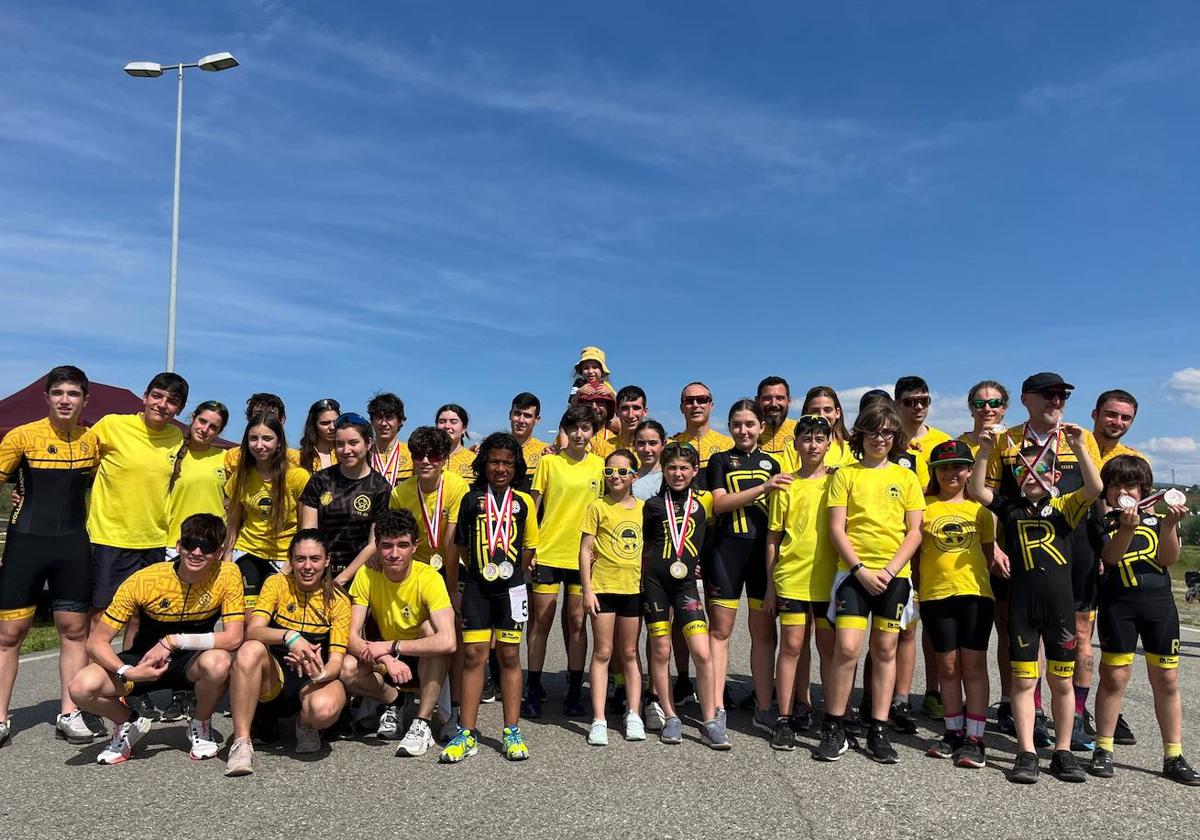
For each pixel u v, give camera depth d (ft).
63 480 16.42
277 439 17.88
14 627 15.88
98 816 11.86
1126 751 15.78
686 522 16.57
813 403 19.29
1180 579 59.67
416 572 16.01
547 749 15.56
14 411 34.63
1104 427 18.26
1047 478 14.96
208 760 14.67
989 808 12.64
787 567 16.37
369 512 17.42
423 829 11.40
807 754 15.38
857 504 15.78
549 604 18.48
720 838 11.22
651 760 14.85
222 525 15.28
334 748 15.56
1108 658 14.55
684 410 21.85
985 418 18.17
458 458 22.75
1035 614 14.69
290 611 15.29
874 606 15.61
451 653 15.84
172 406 17.30
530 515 16.44
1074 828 11.86
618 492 16.78
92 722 16.28
